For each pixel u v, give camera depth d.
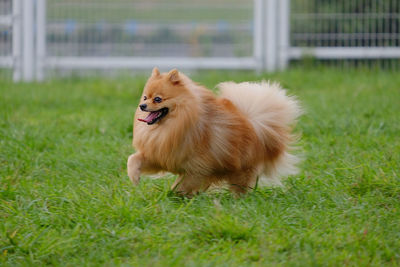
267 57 18.09
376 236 5.69
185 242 5.45
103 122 10.99
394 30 17.59
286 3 17.83
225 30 18.03
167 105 6.40
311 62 17.84
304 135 10.27
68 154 9.02
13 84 16.30
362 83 15.42
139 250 5.39
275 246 5.42
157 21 17.88
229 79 16.02
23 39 17.73
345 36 17.89
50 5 17.69
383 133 10.12
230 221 5.70
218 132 6.66
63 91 15.02
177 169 6.75
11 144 9.09
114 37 17.92
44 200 6.64
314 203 6.67
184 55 18.09
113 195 6.65
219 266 4.94
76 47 17.94
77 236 5.59
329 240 5.55
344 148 9.16
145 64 17.94
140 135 6.71
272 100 7.40
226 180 7.10
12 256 5.32
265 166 7.42
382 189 7.04
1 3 17.92
